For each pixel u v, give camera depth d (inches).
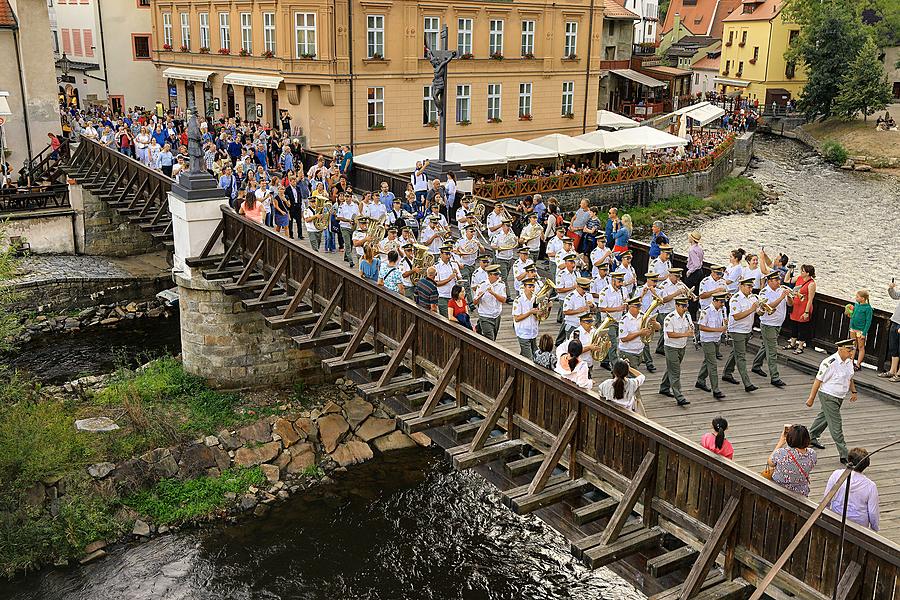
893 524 357.1
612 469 365.4
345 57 1320.1
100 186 1120.8
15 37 1245.1
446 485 684.1
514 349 568.4
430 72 1437.0
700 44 3398.1
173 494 644.7
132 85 1936.5
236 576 567.5
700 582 303.1
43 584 556.1
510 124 1596.9
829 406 408.8
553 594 559.5
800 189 1978.3
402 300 506.0
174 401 751.1
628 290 567.2
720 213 1699.1
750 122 2512.3
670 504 337.7
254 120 1501.0
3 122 1237.1
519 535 623.8
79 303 1041.5
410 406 486.9
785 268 601.6
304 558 588.4
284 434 720.3
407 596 553.0
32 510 598.2
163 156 995.3
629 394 362.6
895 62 2805.1
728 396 500.1
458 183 950.4
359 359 527.2
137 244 1195.3
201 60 1604.3
